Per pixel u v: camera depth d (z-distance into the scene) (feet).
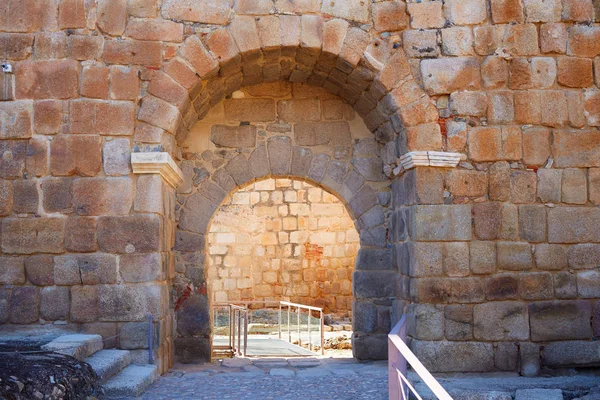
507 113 23.67
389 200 27.71
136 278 22.44
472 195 23.43
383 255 27.48
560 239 23.45
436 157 23.27
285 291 49.01
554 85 23.82
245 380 22.30
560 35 23.89
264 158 27.94
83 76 22.93
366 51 23.72
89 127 22.80
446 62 23.72
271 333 41.37
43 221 22.50
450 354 22.77
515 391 20.34
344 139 28.17
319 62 24.91
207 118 27.94
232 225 49.42
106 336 22.25
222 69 24.04
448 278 23.08
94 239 22.49
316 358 28.84
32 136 22.75
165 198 24.12
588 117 23.84
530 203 23.54
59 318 22.29
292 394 20.04
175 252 27.12
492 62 23.75
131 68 23.08
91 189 22.62
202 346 26.84
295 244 49.32
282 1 23.63
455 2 23.91
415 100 23.67
